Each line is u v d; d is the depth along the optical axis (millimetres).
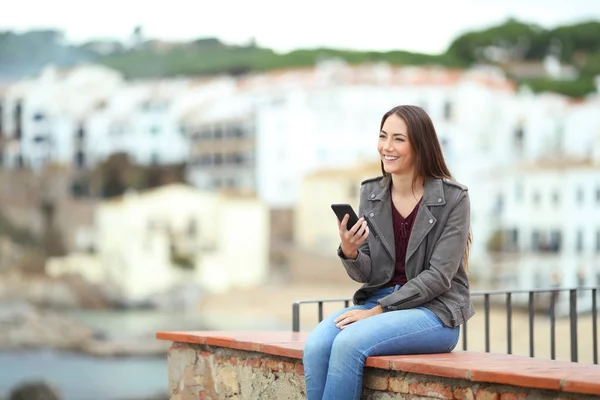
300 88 52594
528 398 3197
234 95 53719
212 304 52156
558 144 51125
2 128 54469
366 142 52281
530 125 51625
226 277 52750
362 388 3787
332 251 51375
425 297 3797
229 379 4500
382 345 3705
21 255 52875
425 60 53500
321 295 51219
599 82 52125
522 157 50875
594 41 52562
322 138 52344
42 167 54062
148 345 51469
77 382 50531
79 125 54281
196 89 54312
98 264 52906
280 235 52125
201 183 53438
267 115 52875
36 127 54344
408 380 3596
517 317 43656
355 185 51312
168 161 54125
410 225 3947
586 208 49125
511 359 3648
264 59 53938
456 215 3852
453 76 52688
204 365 4676
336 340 3717
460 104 52062
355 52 53406
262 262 52281
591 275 48312
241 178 52969
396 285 3973
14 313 51344
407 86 52406
